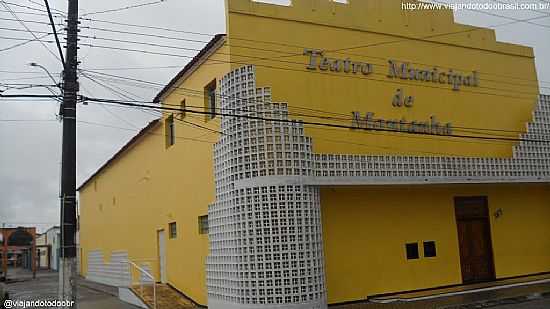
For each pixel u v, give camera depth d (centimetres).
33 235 4191
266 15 1639
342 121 1716
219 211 1543
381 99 1809
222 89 1545
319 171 1520
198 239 1762
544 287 1786
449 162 1762
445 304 1545
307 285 1427
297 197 1454
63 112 1196
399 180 1638
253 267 1408
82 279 3525
